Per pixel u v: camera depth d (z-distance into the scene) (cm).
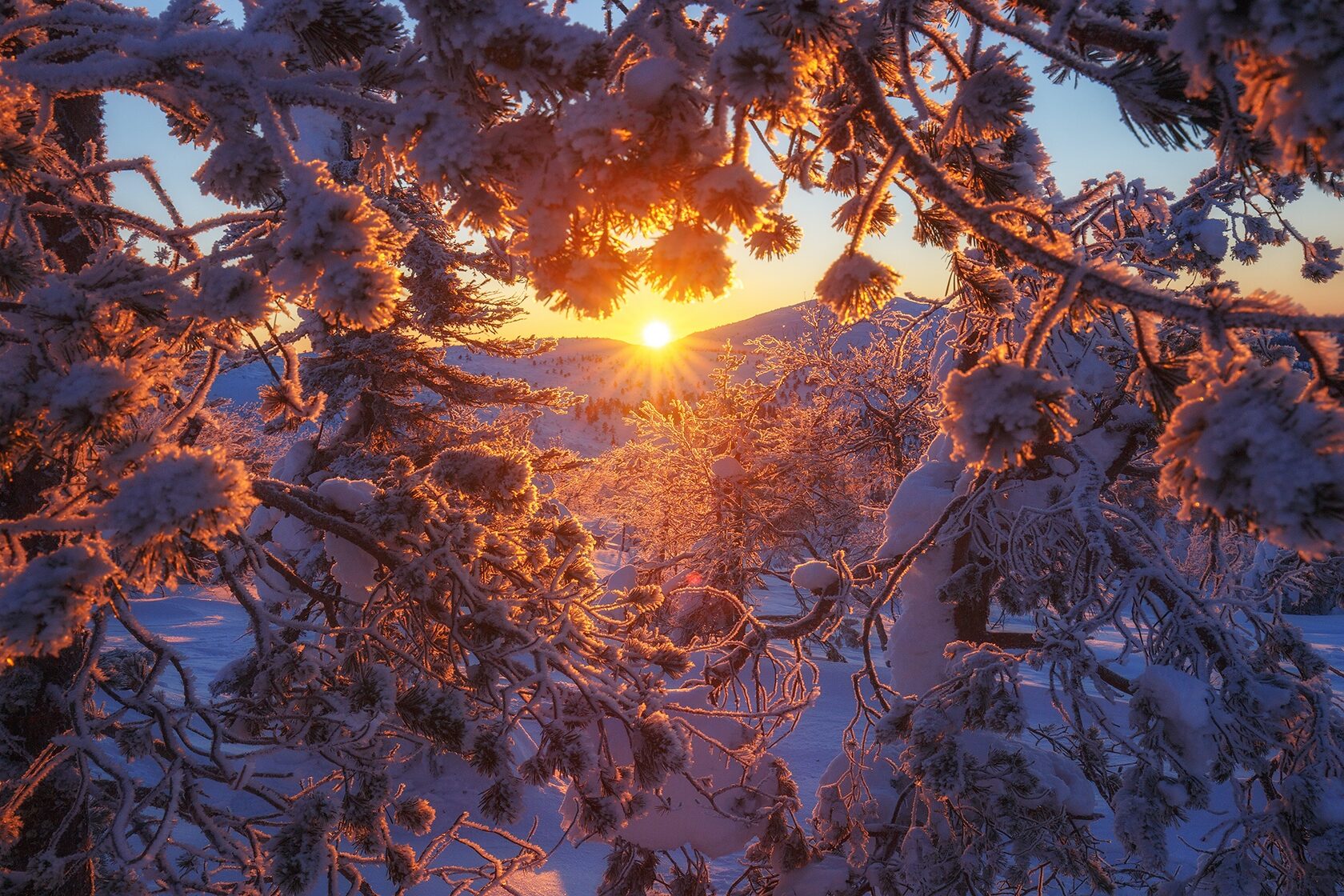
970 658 511
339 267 140
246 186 167
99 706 401
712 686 603
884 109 138
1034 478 625
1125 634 499
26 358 183
